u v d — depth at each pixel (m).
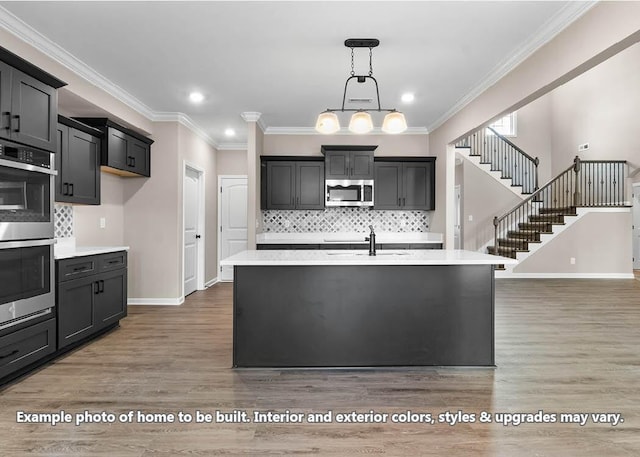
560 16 3.08
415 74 4.32
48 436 2.20
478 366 3.26
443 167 6.18
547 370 3.20
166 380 2.98
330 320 3.23
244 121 6.25
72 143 4.05
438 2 2.93
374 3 2.94
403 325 3.25
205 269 7.11
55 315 3.34
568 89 9.36
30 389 2.81
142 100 5.16
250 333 3.21
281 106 5.51
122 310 4.43
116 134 4.77
